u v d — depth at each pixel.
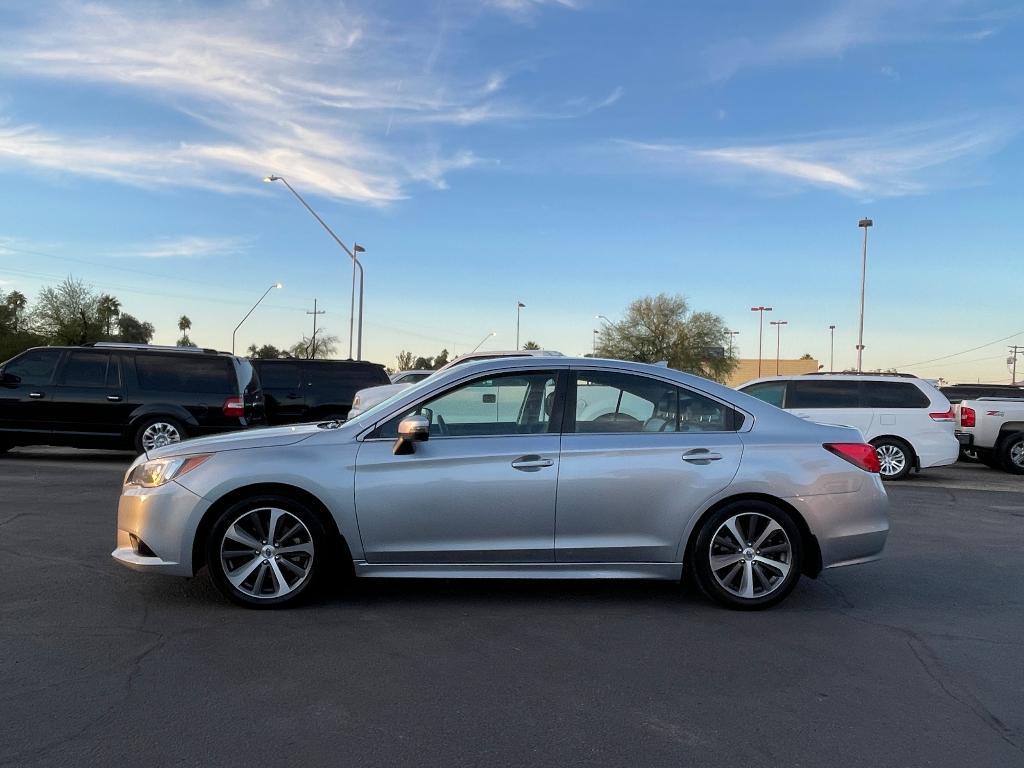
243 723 3.44
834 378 13.27
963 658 4.43
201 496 4.85
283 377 14.80
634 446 5.07
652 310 61.22
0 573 5.71
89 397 12.06
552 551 5.01
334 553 5.11
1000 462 14.83
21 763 3.07
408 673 4.04
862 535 5.21
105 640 4.41
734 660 4.32
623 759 3.21
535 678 4.01
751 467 5.09
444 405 5.18
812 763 3.21
